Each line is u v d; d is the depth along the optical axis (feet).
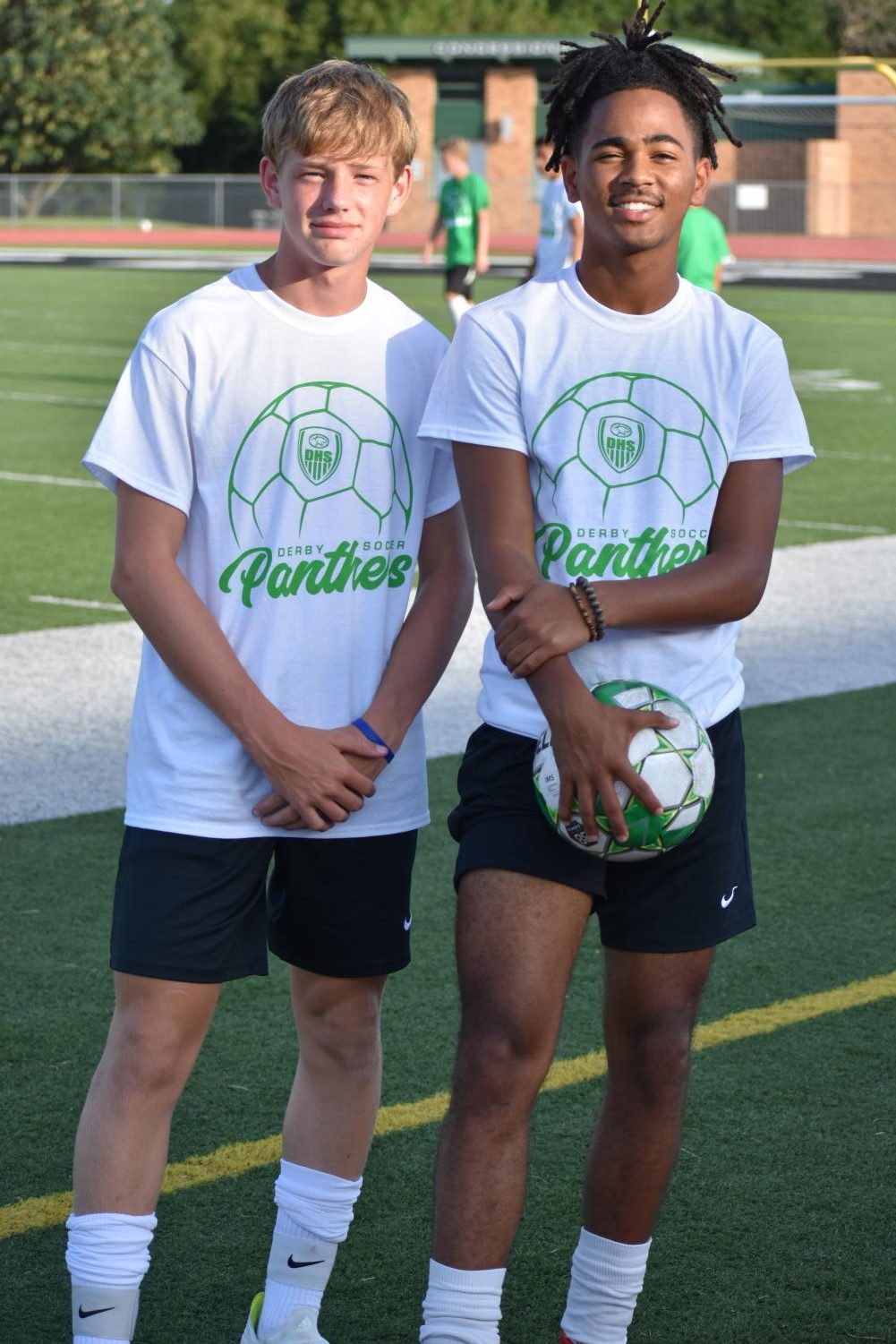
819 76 216.95
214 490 10.19
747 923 10.34
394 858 10.56
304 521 10.24
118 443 10.09
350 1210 10.70
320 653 10.32
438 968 16.53
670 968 9.95
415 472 10.51
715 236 45.44
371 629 10.45
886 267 144.77
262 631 10.27
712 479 9.84
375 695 10.46
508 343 9.87
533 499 9.93
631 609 9.44
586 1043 15.01
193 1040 10.15
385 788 10.44
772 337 10.07
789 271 138.00
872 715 25.79
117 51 204.74
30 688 25.77
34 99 203.10
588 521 9.78
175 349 10.07
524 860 9.57
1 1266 11.28
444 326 78.69
